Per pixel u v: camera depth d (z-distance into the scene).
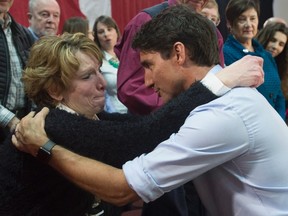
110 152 1.06
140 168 0.96
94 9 3.67
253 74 1.01
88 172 0.99
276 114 1.01
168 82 1.03
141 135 1.05
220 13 3.86
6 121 1.59
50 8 2.65
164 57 1.02
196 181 1.09
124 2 3.85
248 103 0.96
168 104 1.04
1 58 1.94
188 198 1.39
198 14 1.04
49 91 1.17
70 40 1.16
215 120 0.94
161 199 1.38
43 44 1.16
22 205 1.08
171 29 1.00
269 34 2.94
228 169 1.00
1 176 1.08
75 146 1.06
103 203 1.25
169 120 1.02
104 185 0.98
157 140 1.03
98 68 1.19
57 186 1.10
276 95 2.58
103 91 1.20
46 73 1.14
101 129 1.07
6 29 2.00
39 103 1.19
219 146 0.94
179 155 0.94
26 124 1.05
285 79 2.97
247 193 1.00
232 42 2.48
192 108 1.00
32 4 2.68
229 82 1.00
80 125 1.07
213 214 1.10
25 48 2.05
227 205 1.04
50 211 1.10
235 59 2.42
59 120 1.07
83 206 1.15
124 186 0.96
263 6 4.63
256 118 0.96
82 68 1.15
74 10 3.56
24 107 2.01
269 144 0.96
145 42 1.03
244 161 0.98
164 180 0.95
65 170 1.02
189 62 1.02
